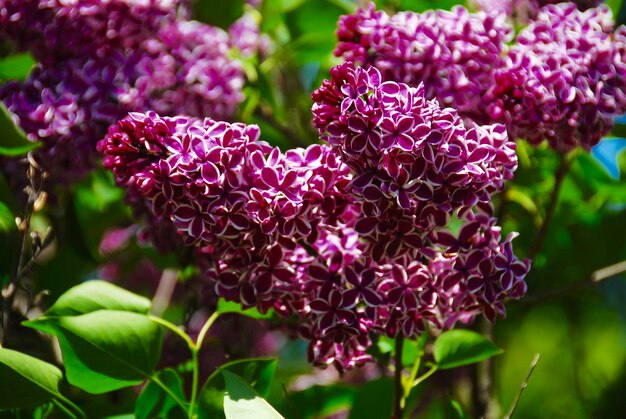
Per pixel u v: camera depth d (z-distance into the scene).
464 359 0.86
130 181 0.79
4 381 0.83
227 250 0.80
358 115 0.76
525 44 0.87
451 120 0.77
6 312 0.90
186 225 0.78
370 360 0.84
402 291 0.81
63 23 0.92
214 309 0.97
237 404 0.80
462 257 0.80
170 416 0.86
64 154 0.93
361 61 0.86
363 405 0.91
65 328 0.83
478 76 0.86
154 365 0.85
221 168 0.78
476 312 0.83
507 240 0.81
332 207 0.79
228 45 1.00
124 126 0.78
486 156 0.77
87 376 0.84
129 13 0.93
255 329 1.02
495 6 0.99
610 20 0.90
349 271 0.81
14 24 0.92
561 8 0.88
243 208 0.77
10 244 0.93
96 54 0.93
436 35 0.86
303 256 0.82
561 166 0.98
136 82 0.93
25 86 0.92
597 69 0.85
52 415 0.91
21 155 0.96
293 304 0.82
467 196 0.77
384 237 0.79
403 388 0.90
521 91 0.84
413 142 0.76
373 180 0.77
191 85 0.96
